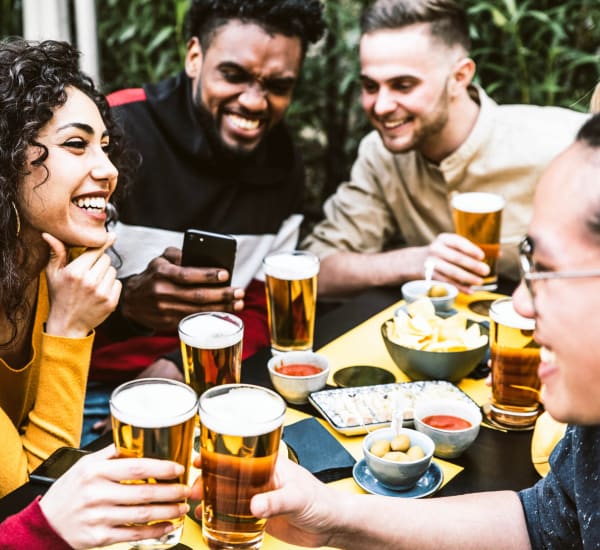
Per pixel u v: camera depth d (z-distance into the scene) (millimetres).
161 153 2289
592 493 1072
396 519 1137
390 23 2293
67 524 1032
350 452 1402
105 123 1771
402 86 2314
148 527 1060
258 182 2396
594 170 874
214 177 2348
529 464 1374
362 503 1127
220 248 1895
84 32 3250
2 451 1405
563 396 944
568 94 3496
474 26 3346
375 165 2660
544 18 3137
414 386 1565
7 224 1483
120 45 3947
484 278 2123
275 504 1025
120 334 2219
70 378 1542
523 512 1203
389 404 1500
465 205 2023
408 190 2627
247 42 2150
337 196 2762
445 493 1294
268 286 1700
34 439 1522
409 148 2410
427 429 1370
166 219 2309
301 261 1712
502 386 1469
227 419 1009
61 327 1566
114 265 2273
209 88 2227
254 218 2424
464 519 1178
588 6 3326
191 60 2307
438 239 2084
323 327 1909
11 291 1513
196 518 1213
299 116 3877
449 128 2434
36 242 1601
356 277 2314
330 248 2678
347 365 1712
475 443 1433
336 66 3742
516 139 2457
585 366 910
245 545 1074
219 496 1050
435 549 1147
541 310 924
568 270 890
